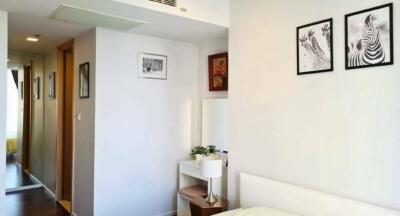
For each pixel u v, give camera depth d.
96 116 3.20
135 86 3.49
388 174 1.91
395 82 1.88
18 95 6.24
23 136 5.73
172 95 3.82
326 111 2.26
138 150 3.52
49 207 4.00
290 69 2.53
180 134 3.91
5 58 2.60
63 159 4.27
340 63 2.18
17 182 5.07
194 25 3.06
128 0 2.44
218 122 3.66
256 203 2.65
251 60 2.87
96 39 3.18
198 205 2.89
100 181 3.22
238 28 3.02
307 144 2.39
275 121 2.64
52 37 3.65
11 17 2.77
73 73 3.76
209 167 2.93
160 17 2.79
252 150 2.85
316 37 2.33
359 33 2.07
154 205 3.68
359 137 2.06
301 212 2.29
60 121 4.23
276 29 2.64
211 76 3.75
